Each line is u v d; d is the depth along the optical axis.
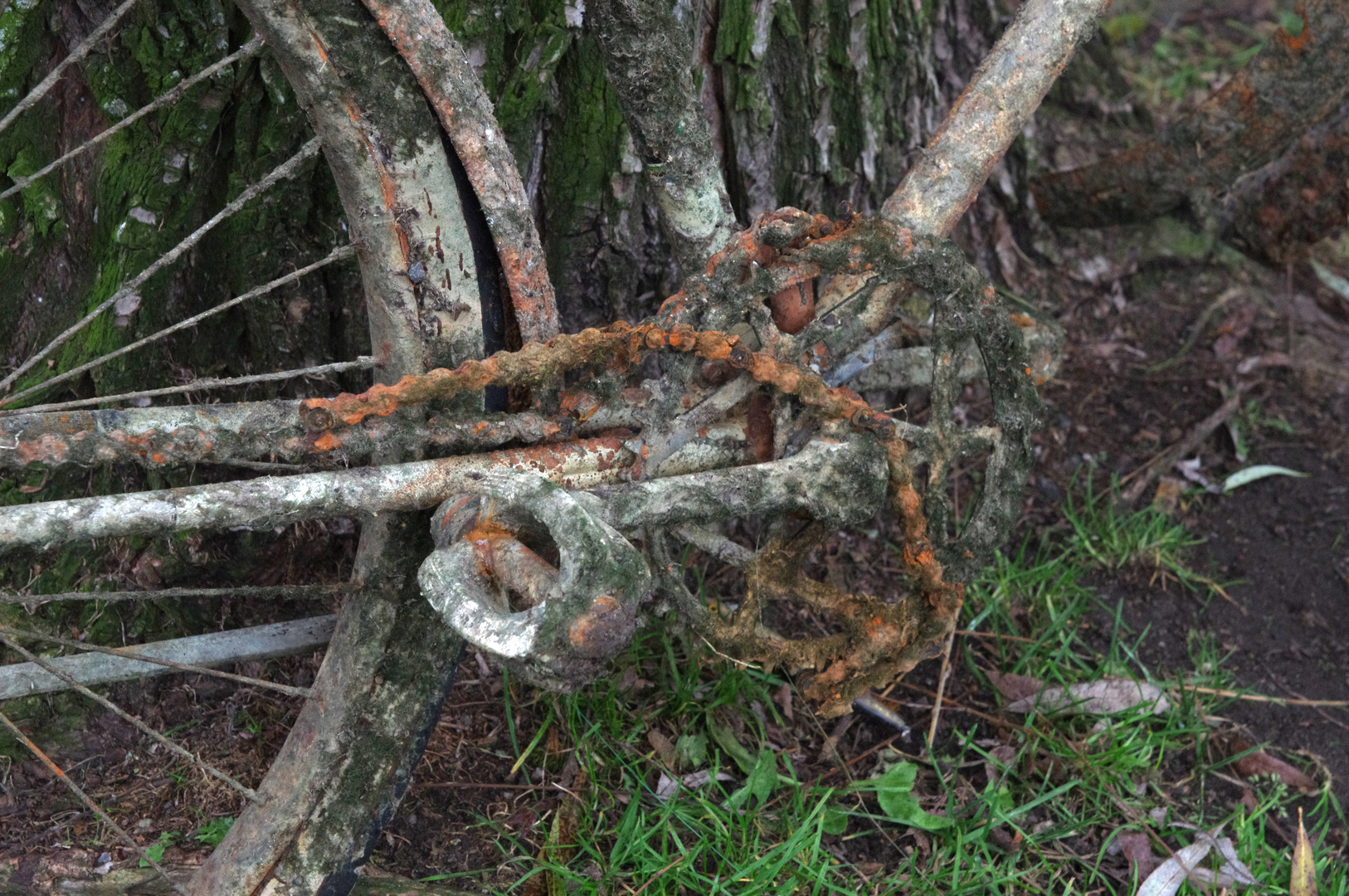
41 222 1.78
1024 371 1.76
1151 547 2.40
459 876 1.74
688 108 1.61
